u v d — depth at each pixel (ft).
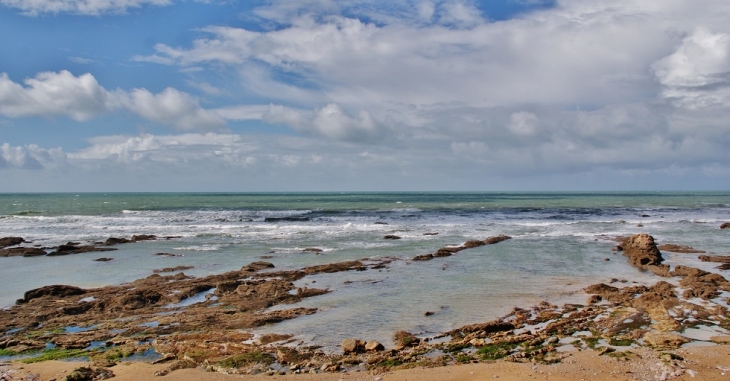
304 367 39.86
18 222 165.78
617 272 79.61
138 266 87.30
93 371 38.63
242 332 49.44
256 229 143.84
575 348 42.93
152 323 52.80
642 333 46.62
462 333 47.88
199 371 39.32
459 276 76.54
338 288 68.80
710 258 90.53
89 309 58.08
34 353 43.83
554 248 106.42
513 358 40.55
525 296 63.16
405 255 97.19
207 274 79.92
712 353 40.78
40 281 75.41
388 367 39.45
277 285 68.54
